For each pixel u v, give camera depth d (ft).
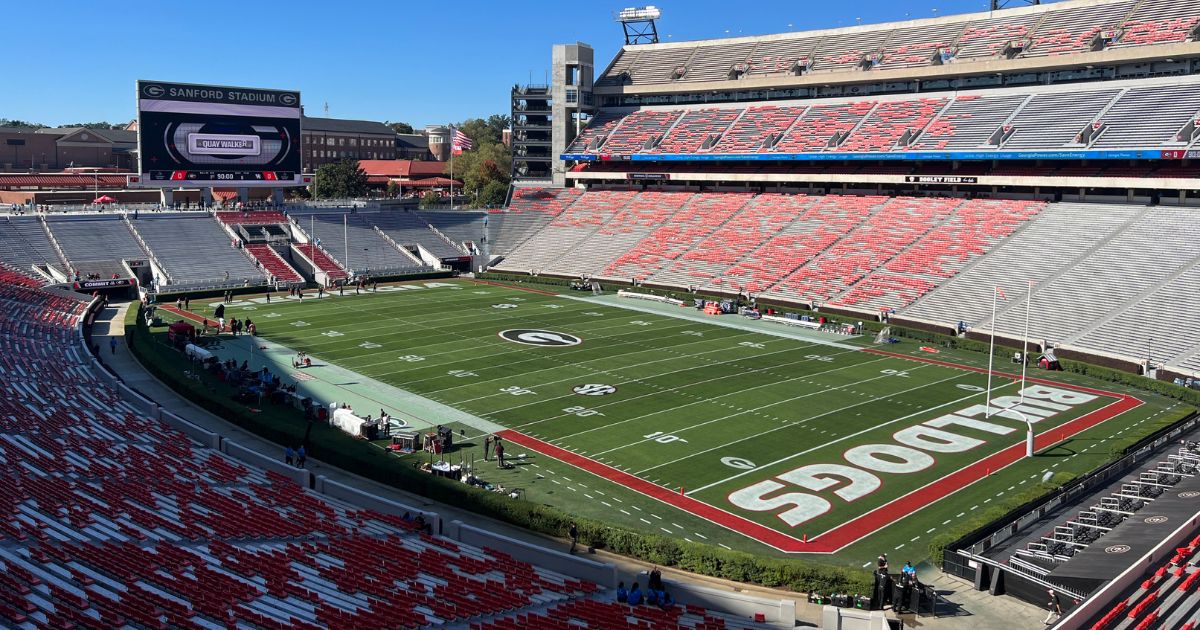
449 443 148.56
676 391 183.21
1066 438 155.12
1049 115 298.97
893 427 160.86
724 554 104.68
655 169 386.52
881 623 88.43
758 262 306.76
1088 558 101.14
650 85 411.75
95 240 305.73
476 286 329.93
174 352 208.23
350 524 113.19
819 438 154.40
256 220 348.79
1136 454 140.46
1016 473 137.80
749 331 248.11
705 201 362.74
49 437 137.59
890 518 121.90
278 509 116.26
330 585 93.15
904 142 319.27
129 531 103.14
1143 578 95.09
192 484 122.42
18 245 289.53
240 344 221.66
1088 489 127.24
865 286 273.54
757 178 354.13
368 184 584.40
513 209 401.29
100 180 451.94
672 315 271.90
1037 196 295.28
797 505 126.41
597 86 425.28
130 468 127.24
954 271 265.75
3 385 164.35
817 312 266.77
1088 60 297.53
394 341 228.43
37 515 104.99
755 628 89.40
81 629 77.20
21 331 213.46
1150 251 240.53
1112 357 204.85
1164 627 84.58
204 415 166.91
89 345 215.72
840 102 362.33
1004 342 227.20
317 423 159.84
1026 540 109.29
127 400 169.17
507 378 192.44
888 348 228.02
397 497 129.59
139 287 289.94
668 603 94.27
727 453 146.92
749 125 371.35
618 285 322.96
